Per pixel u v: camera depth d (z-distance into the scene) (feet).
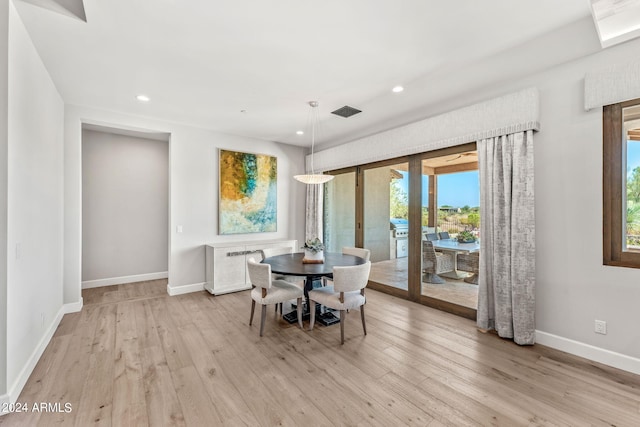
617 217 7.76
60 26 7.11
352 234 16.81
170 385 7.02
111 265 16.24
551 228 8.86
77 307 12.07
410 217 13.33
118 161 16.30
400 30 7.34
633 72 7.19
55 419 5.86
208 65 9.02
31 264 7.74
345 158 16.33
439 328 10.39
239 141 16.90
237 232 16.71
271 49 8.17
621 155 7.69
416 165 13.06
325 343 9.28
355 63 8.91
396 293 14.07
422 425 5.72
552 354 8.47
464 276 11.55
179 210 14.83
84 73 9.45
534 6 6.50
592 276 8.13
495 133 9.78
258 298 10.12
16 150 6.73
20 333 6.92
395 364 7.99
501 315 9.58
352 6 6.48
